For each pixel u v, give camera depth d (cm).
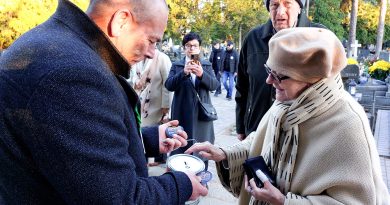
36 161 96
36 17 1188
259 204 163
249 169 155
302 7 248
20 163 100
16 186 102
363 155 132
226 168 186
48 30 107
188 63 363
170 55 1981
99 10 112
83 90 95
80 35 109
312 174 139
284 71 138
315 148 139
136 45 119
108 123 100
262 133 179
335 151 134
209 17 2442
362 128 135
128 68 118
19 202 102
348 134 133
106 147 98
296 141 143
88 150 94
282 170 149
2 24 1176
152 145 161
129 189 102
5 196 104
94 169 94
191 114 367
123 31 115
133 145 118
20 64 97
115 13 112
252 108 267
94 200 94
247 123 276
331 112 139
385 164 440
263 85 257
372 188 131
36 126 92
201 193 128
